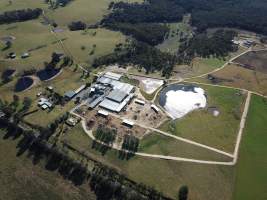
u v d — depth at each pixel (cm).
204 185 13762
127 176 13925
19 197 13188
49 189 13475
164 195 13150
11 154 15112
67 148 15225
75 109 17700
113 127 16462
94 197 13162
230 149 15650
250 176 14375
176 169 14388
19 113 17262
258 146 16000
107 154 14950
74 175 14012
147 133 16188
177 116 17562
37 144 15450
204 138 16162
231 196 13438
